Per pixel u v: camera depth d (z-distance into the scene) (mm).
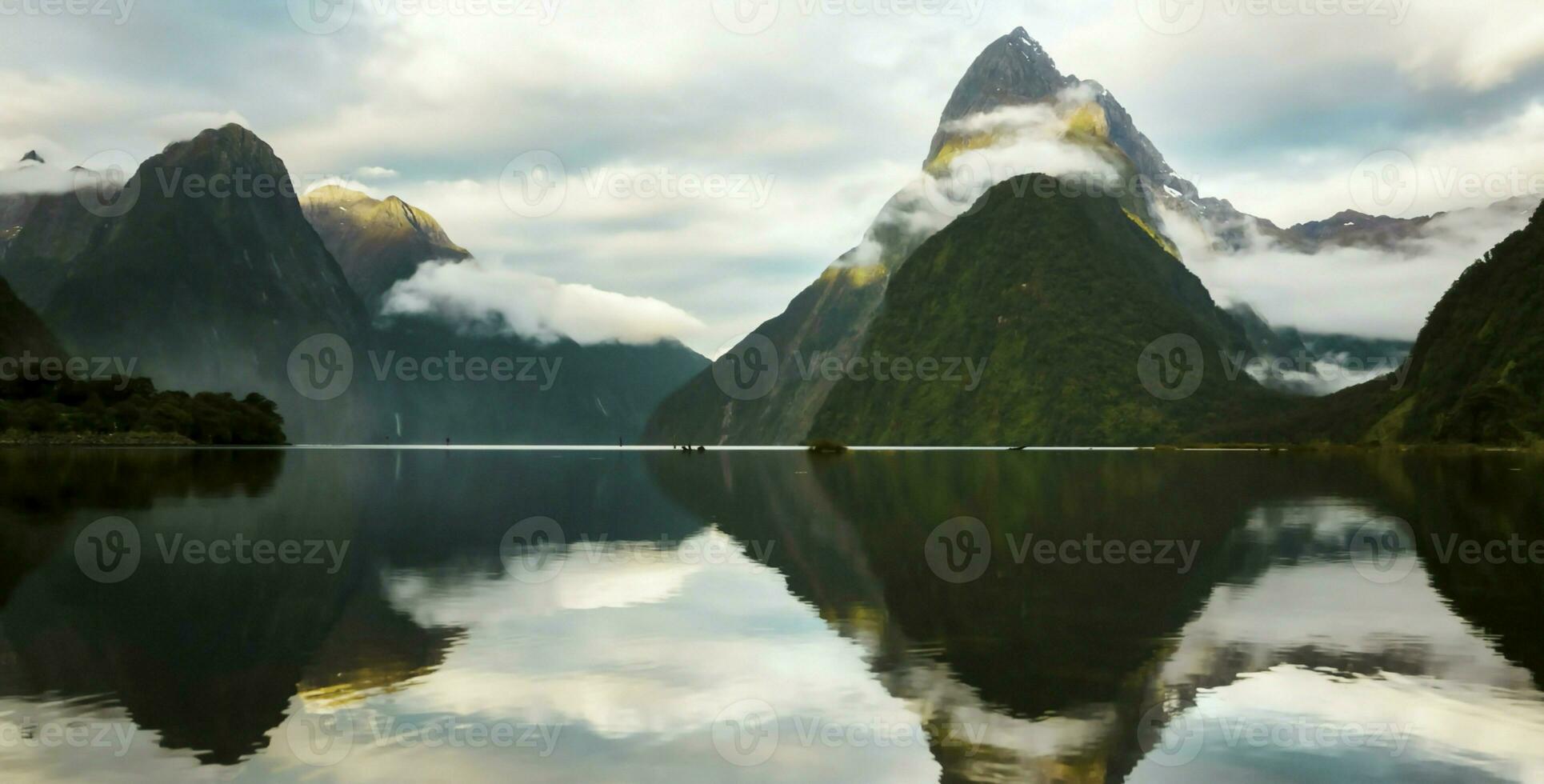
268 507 40062
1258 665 14289
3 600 18922
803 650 15266
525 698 12477
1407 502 44344
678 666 14188
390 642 15586
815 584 21656
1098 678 13562
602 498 48781
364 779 9664
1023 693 12875
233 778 9648
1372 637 16094
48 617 17297
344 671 13703
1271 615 17984
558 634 16297
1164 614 18141
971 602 19469
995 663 14453
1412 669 14000
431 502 44656
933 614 18188
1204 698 12617
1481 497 48062
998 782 9773
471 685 13070
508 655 14758
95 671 13594
